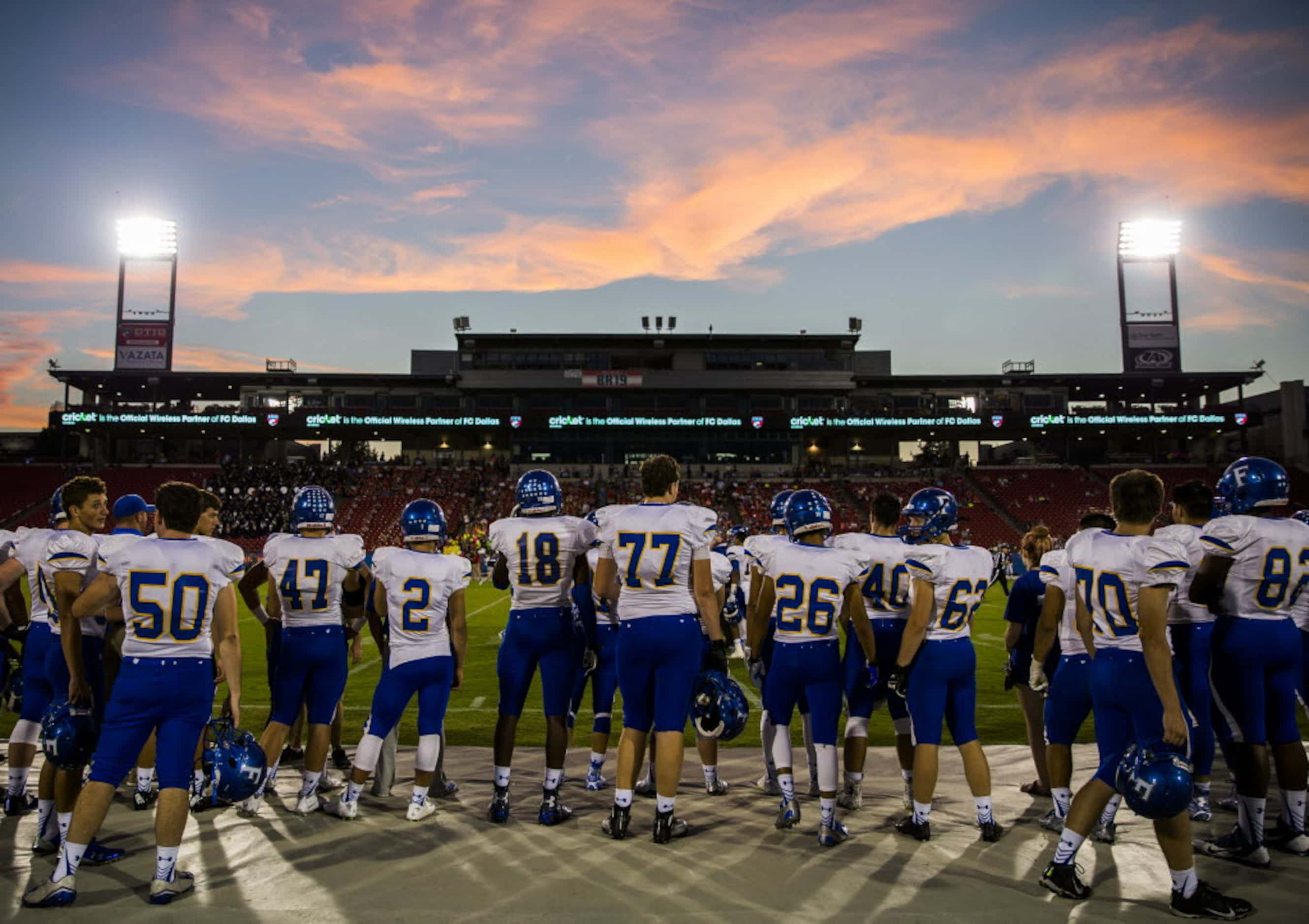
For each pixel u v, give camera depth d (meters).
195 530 4.58
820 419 44.50
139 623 3.84
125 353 44.34
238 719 4.08
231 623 4.10
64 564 4.07
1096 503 43.00
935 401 45.34
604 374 46.19
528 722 8.23
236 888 3.84
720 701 4.68
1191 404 49.69
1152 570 3.65
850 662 5.22
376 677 11.09
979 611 19.61
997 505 43.16
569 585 5.07
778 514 5.60
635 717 4.65
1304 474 43.03
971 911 3.60
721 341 48.00
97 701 4.56
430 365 49.97
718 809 5.14
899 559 5.13
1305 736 7.42
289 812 5.00
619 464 46.75
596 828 4.74
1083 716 4.64
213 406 49.16
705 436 47.06
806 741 5.48
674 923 3.45
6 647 5.37
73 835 3.69
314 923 3.48
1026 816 4.97
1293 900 3.77
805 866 4.12
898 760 6.30
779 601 4.73
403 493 43.06
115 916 3.55
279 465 46.03
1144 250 45.91
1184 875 3.56
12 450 51.59
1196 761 4.82
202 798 5.01
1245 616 4.38
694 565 4.67
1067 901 3.73
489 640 14.66
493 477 45.47
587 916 3.52
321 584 5.05
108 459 46.59
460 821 4.85
